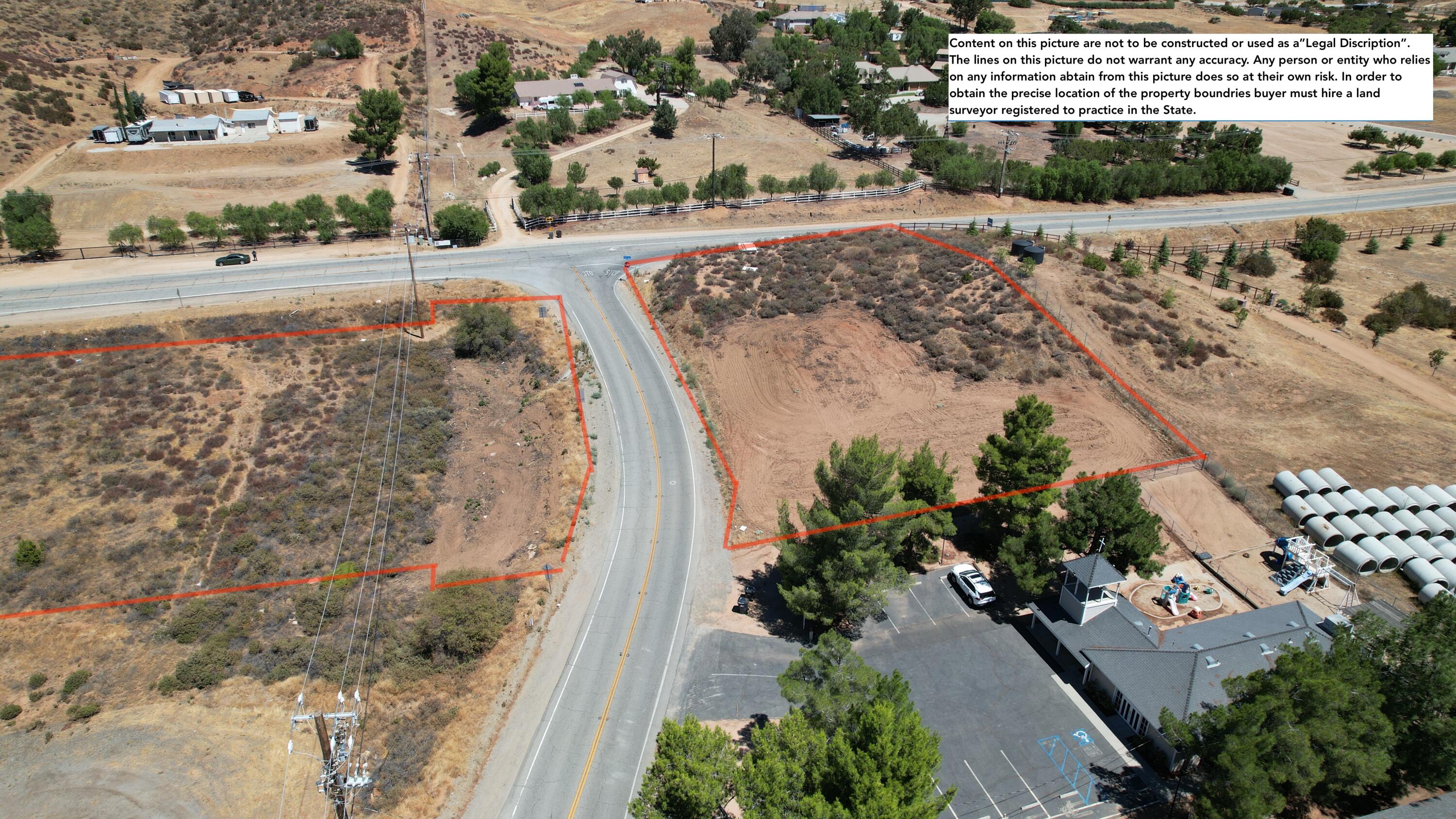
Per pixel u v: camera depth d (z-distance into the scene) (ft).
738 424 217.56
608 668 150.41
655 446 210.59
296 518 185.26
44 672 149.18
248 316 250.57
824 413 217.56
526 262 303.89
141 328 239.71
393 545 180.86
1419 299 286.66
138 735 137.69
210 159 388.78
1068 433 206.28
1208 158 410.93
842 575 148.66
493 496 198.59
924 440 205.05
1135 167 385.91
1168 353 235.81
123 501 185.57
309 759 133.59
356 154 413.59
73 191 340.18
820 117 481.46
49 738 137.28
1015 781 126.00
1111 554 157.28
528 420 224.53
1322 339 265.34
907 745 97.60
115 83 467.93
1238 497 186.91
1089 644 144.46
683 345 248.52
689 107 500.74
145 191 343.67
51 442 198.18
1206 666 132.57
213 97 463.01
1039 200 377.71
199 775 130.62
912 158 421.18
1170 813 121.08
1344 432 212.84
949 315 244.83
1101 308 249.14
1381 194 403.75
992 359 228.43
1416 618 123.65
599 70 559.38
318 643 154.92
